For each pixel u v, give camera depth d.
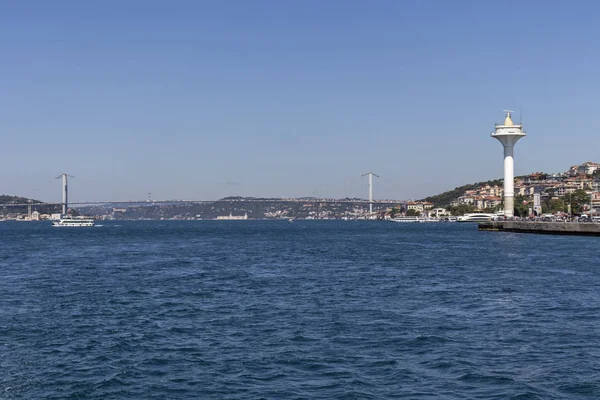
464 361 32.06
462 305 49.12
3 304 50.69
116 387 28.28
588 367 31.00
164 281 66.81
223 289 59.56
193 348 35.00
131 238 186.75
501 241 151.75
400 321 42.38
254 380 29.09
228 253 113.81
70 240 173.50
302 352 33.91
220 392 27.48
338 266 84.19
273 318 43.78
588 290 57.75
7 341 37.00
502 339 36.94
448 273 73.75
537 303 50.06
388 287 60.41
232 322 42.44
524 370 30.52
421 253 110.69
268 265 86.56
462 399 26.50
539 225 188.88
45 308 48.66
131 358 32.97
